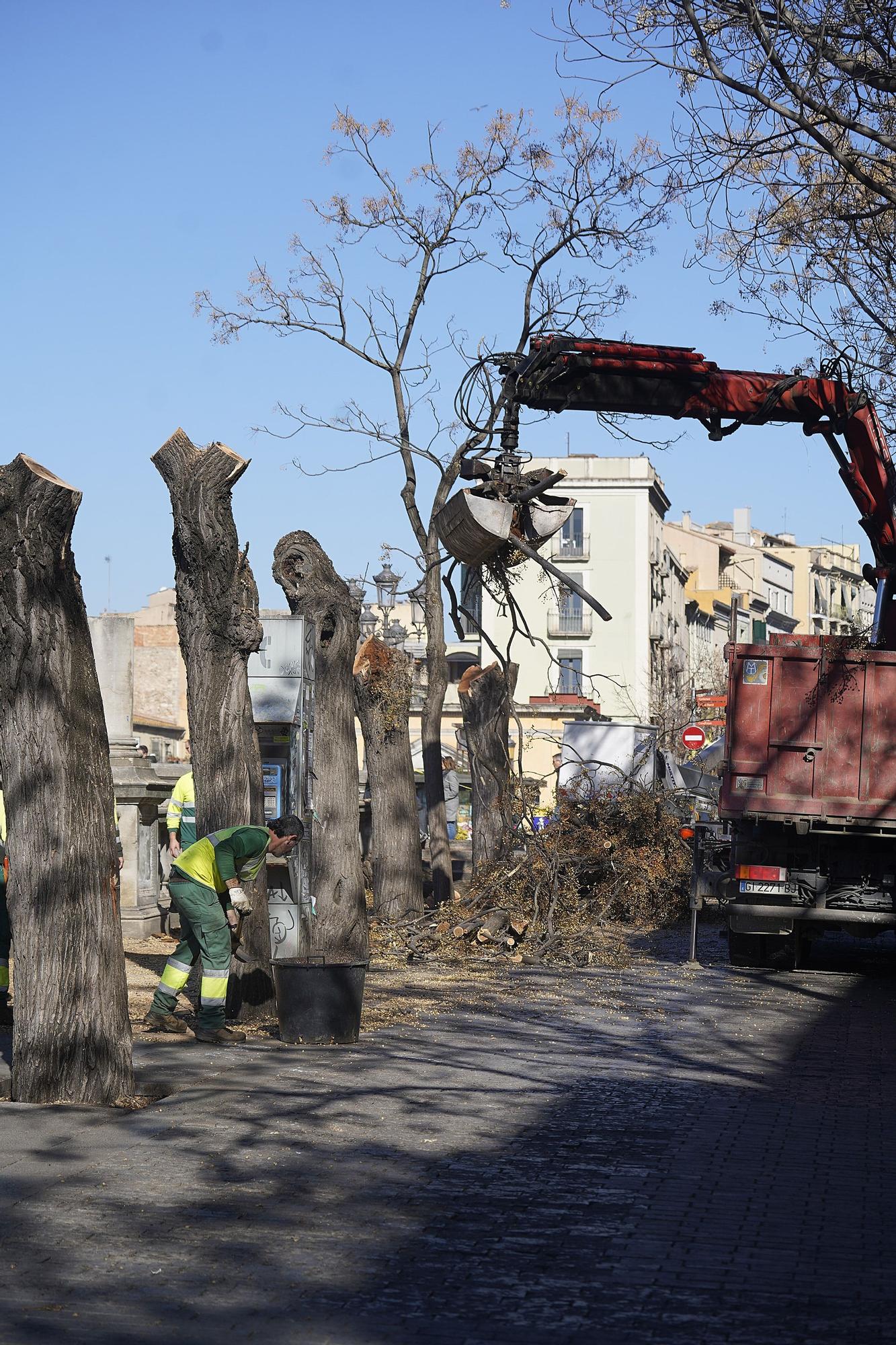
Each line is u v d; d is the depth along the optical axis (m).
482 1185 6.75
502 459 11.94
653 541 80.81
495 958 16.61
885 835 15.03
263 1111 8.20
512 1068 9.79
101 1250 5.68
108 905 8.62
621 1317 5.07
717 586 103.56
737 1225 6.20
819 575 124.56
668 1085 9.34
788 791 15.14
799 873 15.46
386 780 19.36
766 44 11.73
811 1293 5.34
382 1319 5.02
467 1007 12.73
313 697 14.41
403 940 17.58
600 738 32.56
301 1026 10.52
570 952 16.50
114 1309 5.06
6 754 8.57
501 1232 6.04
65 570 8.57
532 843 18.45
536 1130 7.91
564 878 18.61
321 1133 7.70
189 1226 6.01
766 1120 8.32
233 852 10.62
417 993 13.71
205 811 11.61
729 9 12.00
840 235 14.93
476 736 22.83
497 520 11.42
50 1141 7.44
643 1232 6.07
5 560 8.47
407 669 19.69
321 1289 5.30
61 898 8.48
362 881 15.52
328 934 15.27
